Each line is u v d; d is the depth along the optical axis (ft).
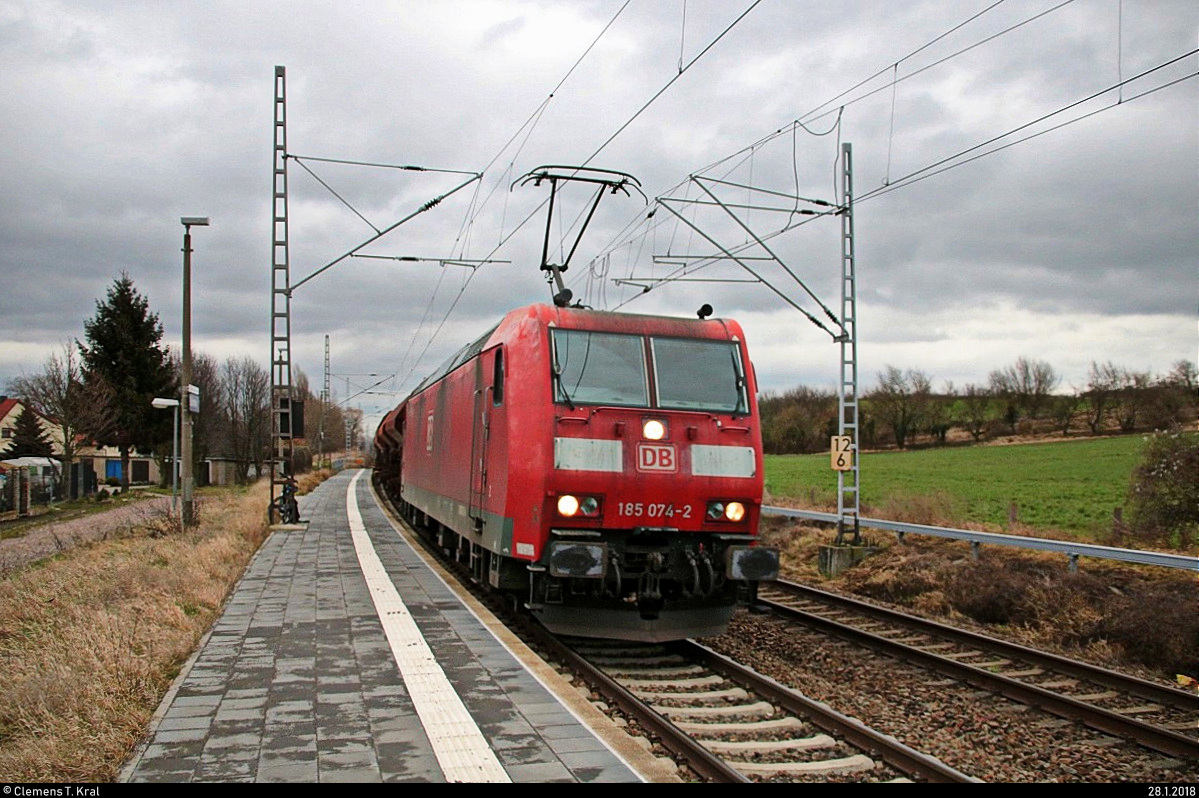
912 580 53.36
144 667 26.09
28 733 21.40
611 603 32.94
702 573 32.91
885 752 22.88
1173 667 36.50
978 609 47.09
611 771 18.78
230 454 193.57
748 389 34.94
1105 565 50.24
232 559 51.90
